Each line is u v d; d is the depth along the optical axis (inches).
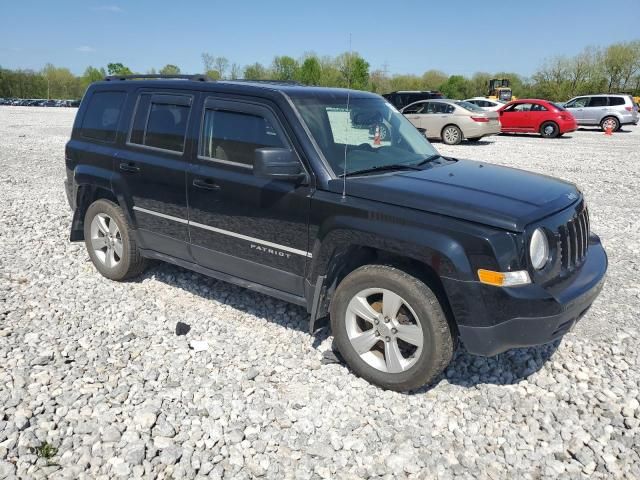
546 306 126.0
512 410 137.1
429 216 132.0
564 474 115.6
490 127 744.3
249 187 161.0
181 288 209.5
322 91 173.5
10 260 237.0
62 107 1939.0
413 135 193.2
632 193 400.2
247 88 168.2
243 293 204.7
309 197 149.1
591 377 150.5
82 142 217.3
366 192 141.8
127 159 195.8
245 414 133.3
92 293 204.1
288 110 157.2
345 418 132.6
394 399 141.0
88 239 219.3
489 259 124.6
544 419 133.0
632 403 138.4
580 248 148.1
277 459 118.7
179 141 181.6
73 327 176.4
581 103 1022.4
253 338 171.6
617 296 206.2
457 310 129.1
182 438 123.7
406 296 135.0
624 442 124.6
